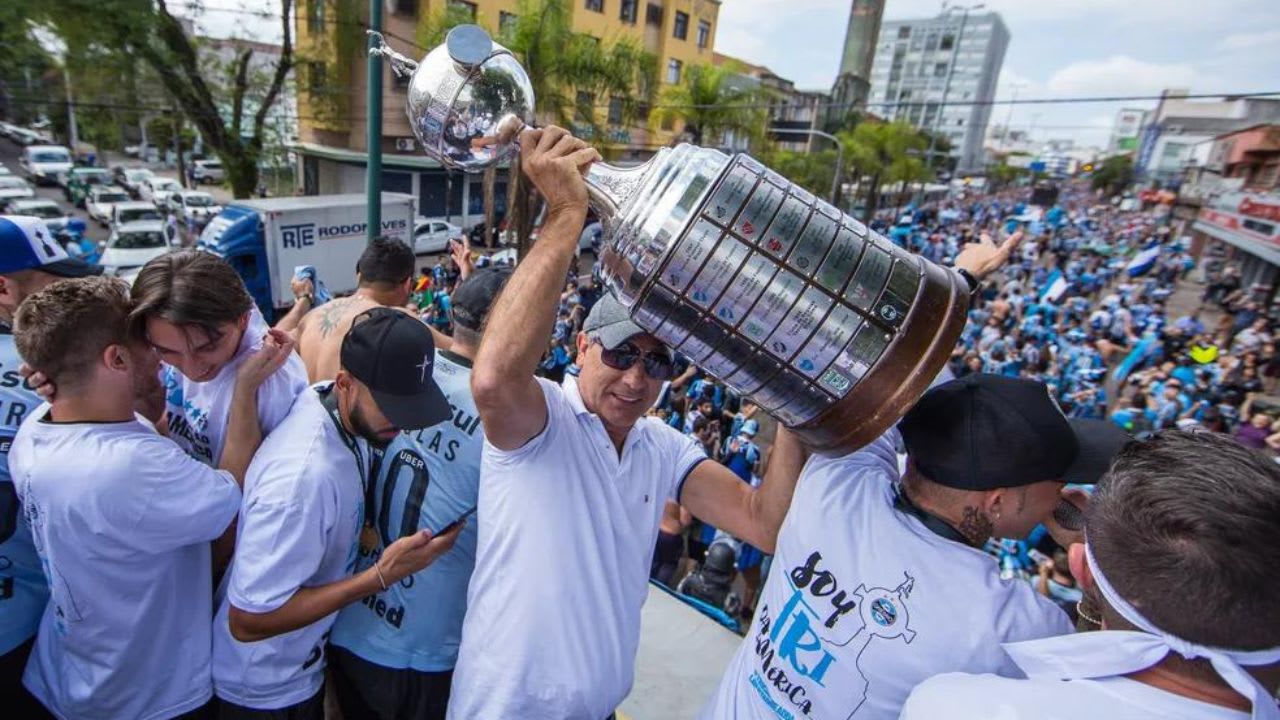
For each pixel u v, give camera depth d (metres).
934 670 1.12
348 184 25.48
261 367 1.74
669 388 8.40
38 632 1.82
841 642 1.21
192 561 1.72
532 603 1.44
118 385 1.57
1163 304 22.36
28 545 1.82
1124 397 11.40
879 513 1.25
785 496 1.59
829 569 1.25
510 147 1.35
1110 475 0.96
